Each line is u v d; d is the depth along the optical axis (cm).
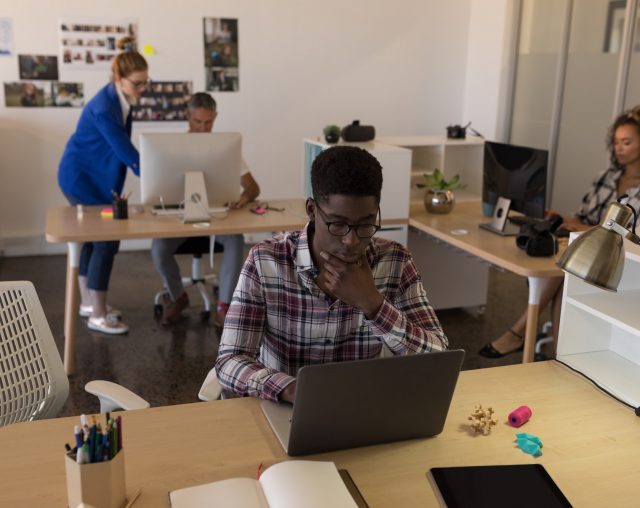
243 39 529
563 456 139
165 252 375
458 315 414
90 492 112
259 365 156
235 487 118
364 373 128
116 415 148
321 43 548
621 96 452
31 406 179
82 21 493
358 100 568
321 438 133
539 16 515
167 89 520
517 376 175
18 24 482
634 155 323
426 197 368
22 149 504
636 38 438
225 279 364
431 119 592
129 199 533
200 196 323
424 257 398
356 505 115
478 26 571
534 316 271
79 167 366
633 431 149
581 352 192
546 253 281
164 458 132
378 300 147
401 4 560
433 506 121
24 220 516
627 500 125
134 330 378
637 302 185
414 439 143
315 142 391
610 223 131
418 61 575
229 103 538
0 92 490
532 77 529
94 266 365
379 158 349
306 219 338
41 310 181
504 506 120
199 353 349
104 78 507
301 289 157
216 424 145
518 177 318
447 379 136
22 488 121
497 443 142
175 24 512
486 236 318
